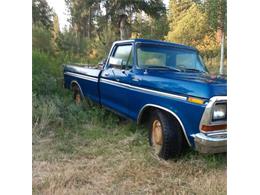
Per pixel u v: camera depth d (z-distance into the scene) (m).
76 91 5.55
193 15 10.79
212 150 2.77
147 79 3.48
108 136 3.99
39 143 3.68
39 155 3.30
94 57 10.80
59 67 7.68
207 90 2.78
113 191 2.62
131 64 3.95
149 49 4.00
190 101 2.88
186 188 2.69
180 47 4.20
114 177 2.87
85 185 2.71
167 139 3.15
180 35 11.11
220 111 2.77
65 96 5.86
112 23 11.05
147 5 10.01
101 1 10.67
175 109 3.05
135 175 2.92
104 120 4.61
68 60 9.31
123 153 3.44
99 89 4.64
